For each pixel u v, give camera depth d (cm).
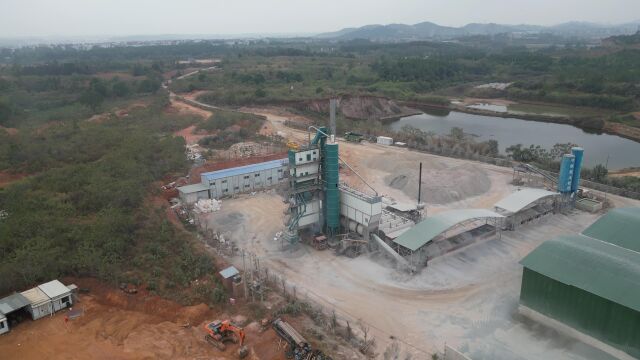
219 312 3644
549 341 3309
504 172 7356
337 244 4925
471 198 6328
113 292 3812
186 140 9288
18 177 6438
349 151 8738
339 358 3114
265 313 3606
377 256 4703
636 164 8775
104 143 7675
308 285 4175
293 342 3128
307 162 4825
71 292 3688
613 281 3198
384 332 3472
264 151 8375
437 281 4203
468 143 8850
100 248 4266
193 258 4306
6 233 4275
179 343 3247
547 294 3441
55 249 4134
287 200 5175
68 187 5584
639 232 4156
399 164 7481
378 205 4700
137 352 3138
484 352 3209
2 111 10025
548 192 5566
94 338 3284
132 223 4747
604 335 3150
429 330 3491
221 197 6506
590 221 5431
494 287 4081
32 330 3375
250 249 4931
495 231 5119
